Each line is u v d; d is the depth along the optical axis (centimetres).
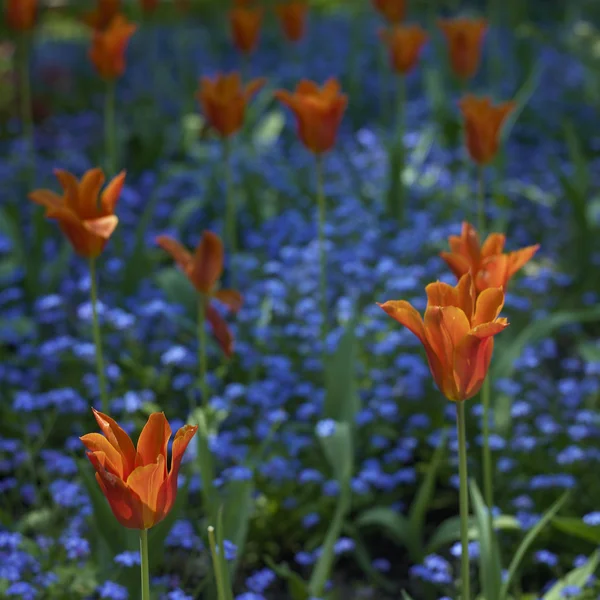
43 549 487
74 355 677
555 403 635
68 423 640
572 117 1298
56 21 2114
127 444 293
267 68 1623
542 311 745
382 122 1265
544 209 981
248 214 952
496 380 598
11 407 638
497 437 557
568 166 1054
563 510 550
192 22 2072
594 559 438
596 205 927
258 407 647
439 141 1116
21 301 797
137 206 989
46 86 1477
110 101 800
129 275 760
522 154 1170
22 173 1080
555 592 434
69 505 510
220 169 997
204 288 477
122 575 428
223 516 450
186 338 716
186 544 467
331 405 541
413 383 627
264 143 1094
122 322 642
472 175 1055
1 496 588
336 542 517
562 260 888
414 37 850
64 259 796
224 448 541
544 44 1636
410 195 995
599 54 1410
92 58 779
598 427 608
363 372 650
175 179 1048
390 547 562
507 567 518
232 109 650
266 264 813
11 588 428
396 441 630
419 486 602
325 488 531
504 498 564
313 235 855
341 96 548
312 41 1764
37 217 777
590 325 796
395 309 315
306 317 712
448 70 1420
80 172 1090
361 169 1059
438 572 483
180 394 654
